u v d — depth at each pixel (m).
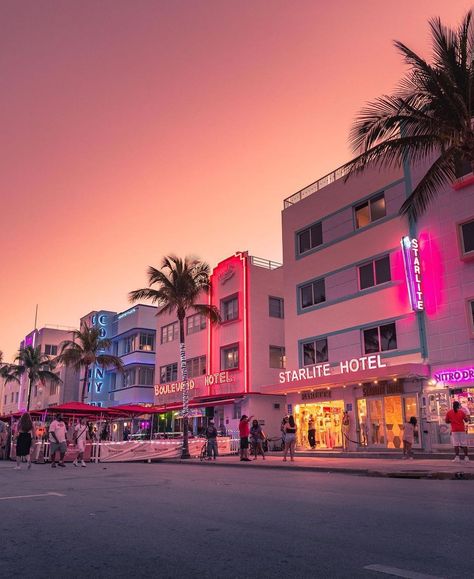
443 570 4.24
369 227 25.80
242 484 11.55
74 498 9.12
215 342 37.31
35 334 71.19
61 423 19.73
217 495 9.38
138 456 25.33
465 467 14.11
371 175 26.06
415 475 13.08
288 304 30.11
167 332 43.69
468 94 15.38
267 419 33.41
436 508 7.46
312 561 4.57
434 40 15.80
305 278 29.16
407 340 22.95
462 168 21.67
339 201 27.80
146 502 8.48
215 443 23.92
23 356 58.97
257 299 35.44
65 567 4.51
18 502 8.64
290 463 18.41
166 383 42.00
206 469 17.97
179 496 9.27
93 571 4.38
